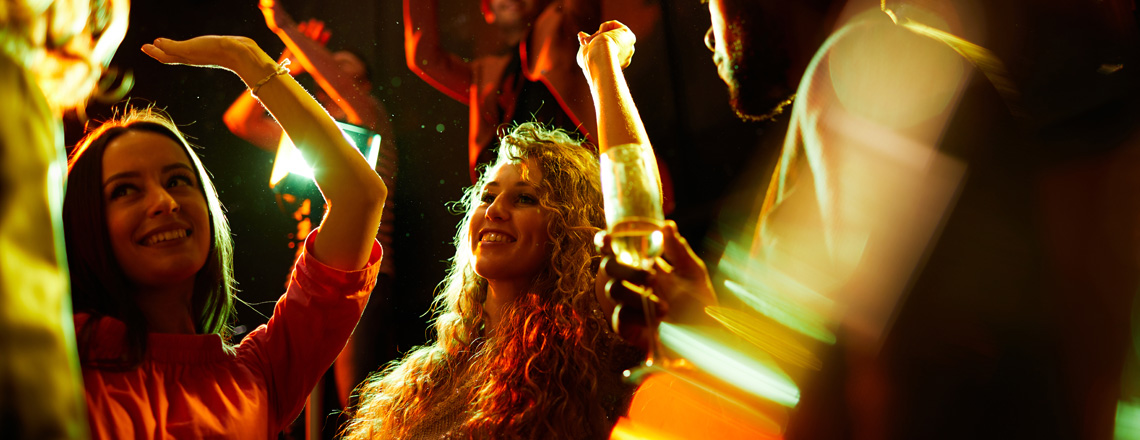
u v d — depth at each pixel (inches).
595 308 68.1
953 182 25.9
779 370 30.1
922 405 25.7
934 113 26.4
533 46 132.5
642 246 28.5
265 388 55.1
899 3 29.5
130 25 147.6
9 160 16.8
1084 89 26.0
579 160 76.7
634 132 32.4
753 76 34.2
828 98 29.1
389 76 142.9
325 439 120.9
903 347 26.1
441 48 138.6
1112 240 25.2
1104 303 25.1
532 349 64.2
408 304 136.4
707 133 121.8
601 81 36.1
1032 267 25.3
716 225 119.1
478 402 63.3
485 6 134.7
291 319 57.1
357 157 56.7
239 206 143.9
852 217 27.3
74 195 51.5
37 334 16.2
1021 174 25.7
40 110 18.3
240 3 148.9
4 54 17.8
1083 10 27.3
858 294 27.1
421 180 140.9
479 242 72.6
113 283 50.5
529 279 71.2
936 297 25.8
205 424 49.3
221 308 59.7
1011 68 27.1
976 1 28.4
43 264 17.0
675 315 33.9
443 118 141.0
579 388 62.4
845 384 27.9
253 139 145.6
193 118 147.2
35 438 15.6
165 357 50.6
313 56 143.4
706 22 122.9
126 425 46.1
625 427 55.7
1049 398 25.0
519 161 73.4
